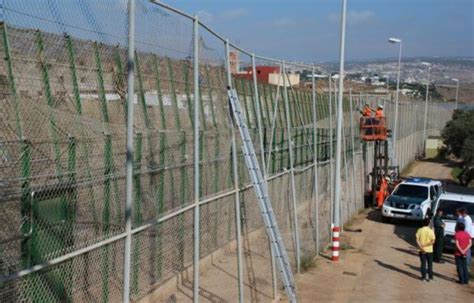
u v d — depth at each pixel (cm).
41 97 701
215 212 1292
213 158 1244
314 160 1952
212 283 1223
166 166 1041
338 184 2012
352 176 2922
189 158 1150
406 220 2898
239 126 1212
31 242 647
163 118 1052
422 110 7394
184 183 1124
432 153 7388
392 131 4288
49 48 720
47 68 716
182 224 1130
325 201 2341
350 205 2888
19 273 596
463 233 1798
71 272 736
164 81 1060
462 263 1788
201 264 1218
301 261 1833
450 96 13988
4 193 605
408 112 5997
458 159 6906
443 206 2403
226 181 1323
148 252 982
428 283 1781
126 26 821
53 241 693
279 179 1647
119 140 876
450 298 1627
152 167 995
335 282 1708
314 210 2069
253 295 1291
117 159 869
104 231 826
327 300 1521
